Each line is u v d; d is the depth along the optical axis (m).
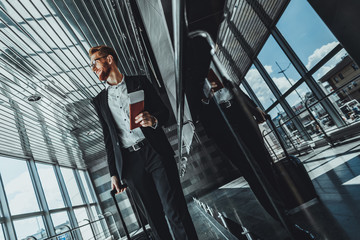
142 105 1.11
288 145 6.03
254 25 5.80
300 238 0.93
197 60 0.57
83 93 4.71
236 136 0.60
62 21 3.30
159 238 1.33
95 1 3.16
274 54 5.73
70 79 4.18
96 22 3.57
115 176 1.46
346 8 2.00
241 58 7.05
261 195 1.19
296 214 1.45
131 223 9.10
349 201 1.36
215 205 3.79
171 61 2.14
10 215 4.66
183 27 0.44
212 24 0.53
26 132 5.24
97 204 9.41
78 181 8.97
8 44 3.19
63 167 8.41
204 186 8.60
